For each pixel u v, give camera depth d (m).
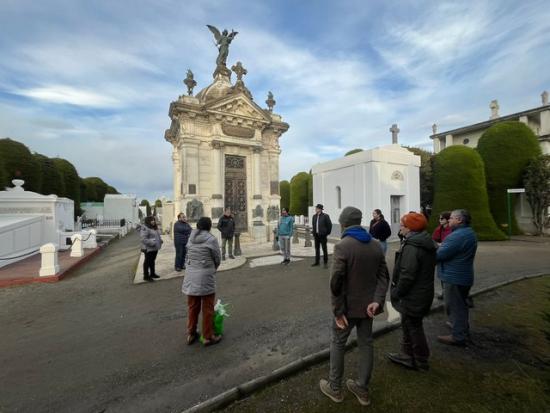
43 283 7.52
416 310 2.95
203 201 13.39
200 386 2.94
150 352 3.69
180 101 13.08
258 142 14.70
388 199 15.44
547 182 15.76
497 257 10.00
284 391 2.80
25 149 18.78
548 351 3.44
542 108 20.11
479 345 3.64
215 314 3.98
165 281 7.41
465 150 16.30
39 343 4.04
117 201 31.17
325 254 8.50
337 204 17.78
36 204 12.69
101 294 6.43
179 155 15.53
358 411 2.46
